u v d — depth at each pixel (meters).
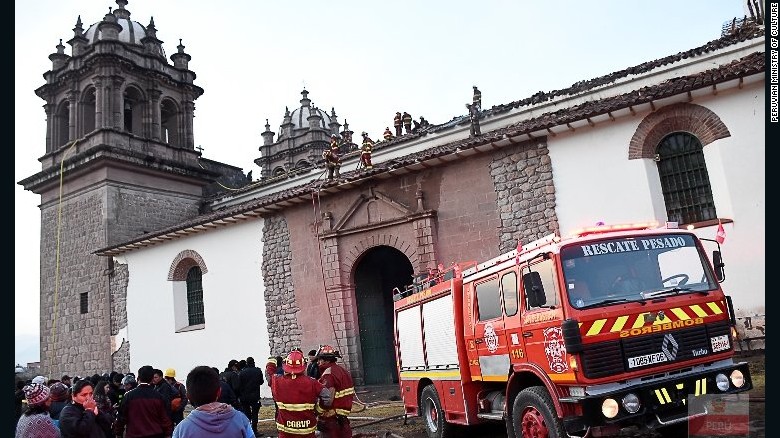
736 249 13.15
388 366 20.00
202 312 23.39
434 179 17.72
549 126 15.13
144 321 24.53
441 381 9.73
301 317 19.94
